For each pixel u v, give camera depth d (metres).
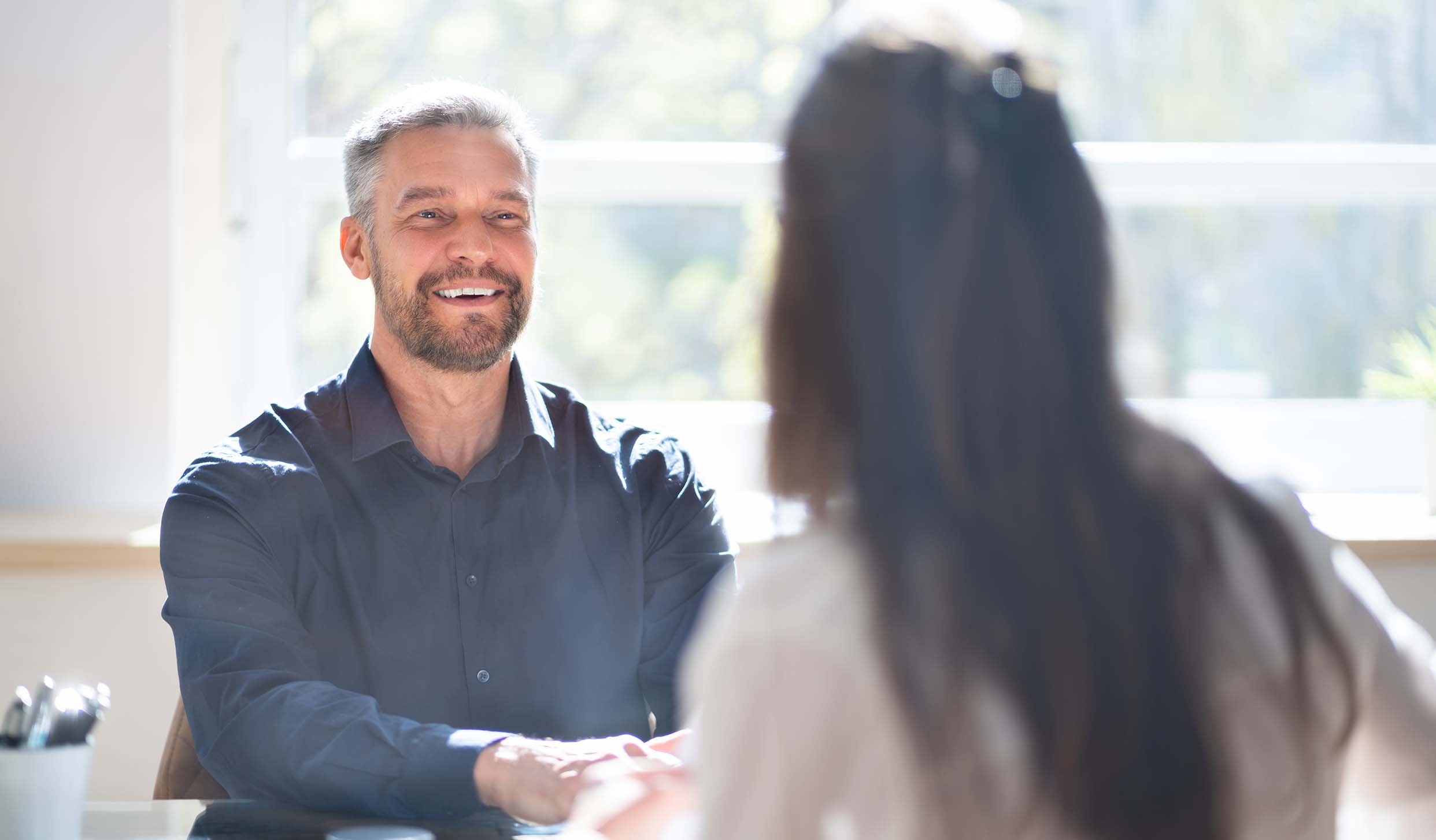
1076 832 0.67
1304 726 0.74
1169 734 0.68
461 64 3.00
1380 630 0.82
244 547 1.76
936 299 0.70
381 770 1.36
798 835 0.71
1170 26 3.07
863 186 0.71
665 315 3.05
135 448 2.69
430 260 1.91
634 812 0.94
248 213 2.90
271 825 1.25
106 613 2.43
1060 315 0.70
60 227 2.65
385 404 1.92
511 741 1.36
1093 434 0.70
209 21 2.78
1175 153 3.07
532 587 1.90
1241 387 3.10
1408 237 3.12
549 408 2.05
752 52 3.03
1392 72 3.09
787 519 0.76
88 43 2.64
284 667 1.67
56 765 1.12
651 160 2.98
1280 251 3.11
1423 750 0.82
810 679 0.71
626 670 1.93
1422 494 3.07
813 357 0.73
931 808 0.69
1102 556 0.68
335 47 2.96
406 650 1.84
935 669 0.68
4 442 2.66
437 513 1.89
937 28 0.75
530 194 2.03
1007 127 0.71
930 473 0.70
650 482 2.03
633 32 3.01
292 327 2.95
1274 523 0.77
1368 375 3.11
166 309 2.69
